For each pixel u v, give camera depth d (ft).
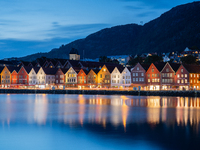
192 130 165.58
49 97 432.25
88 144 141.90
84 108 275.59
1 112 250.37
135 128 172.65
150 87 488.44
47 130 171.22
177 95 393.50
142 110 252.62
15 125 187.21
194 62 607.78
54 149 135.74
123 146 137.90
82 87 553.23
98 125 183.32
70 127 178.50
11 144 143.95
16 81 615.16
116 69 520.42
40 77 589.32
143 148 134.21
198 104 296.92
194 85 465.88
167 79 473.67
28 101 365.40
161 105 290.97
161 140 146.30
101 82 532.32
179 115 219.41
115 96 426.92
